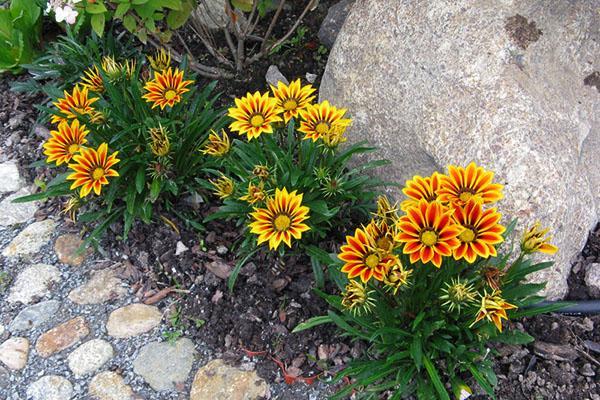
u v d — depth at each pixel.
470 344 0.98
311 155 1.12
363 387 1.03
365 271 0.88
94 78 1.27
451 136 1.08
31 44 1.58
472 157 1.06
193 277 1.20
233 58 1.54
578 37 1.12
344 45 1.27
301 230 0.94
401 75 1.17
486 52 1.08
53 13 1.54
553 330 1.06
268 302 1.15
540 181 1.01
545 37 1.09
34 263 1.26
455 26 1.11
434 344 0.98
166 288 1.20
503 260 0.95
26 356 1.13
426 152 1.12
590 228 1.14
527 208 1.01
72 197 1.26
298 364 1.08
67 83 1.44
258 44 1.56
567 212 1.03
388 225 0.97
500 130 1.04
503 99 1.05
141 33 1.34
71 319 1.18
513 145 1.02
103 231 1.28
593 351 1.05
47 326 1.17
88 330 1.16
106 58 1.22
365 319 1.01
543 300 1.03
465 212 0.83
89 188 1.07
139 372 1.10
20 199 1.19
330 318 1.03
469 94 1.08
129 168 1.24
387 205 0.98
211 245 1.24
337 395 0.98
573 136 1.08
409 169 1.17
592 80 1.13
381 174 1.21
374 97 1.20
